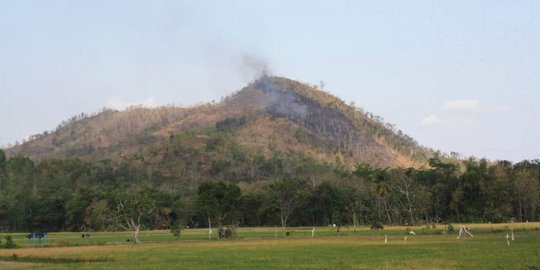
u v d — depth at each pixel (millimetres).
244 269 51781
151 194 180375
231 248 80500
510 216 177375
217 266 54656
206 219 193500
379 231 132500
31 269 54156
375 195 179000
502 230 120000
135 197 143750
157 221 183875
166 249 80188
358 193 181750
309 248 77625
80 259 66125
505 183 178125
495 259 56844
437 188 188500
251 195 189625
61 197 189750
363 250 72062
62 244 96812
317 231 141125
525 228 125938
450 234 114812
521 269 49469
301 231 143375
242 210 186250
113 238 120625
